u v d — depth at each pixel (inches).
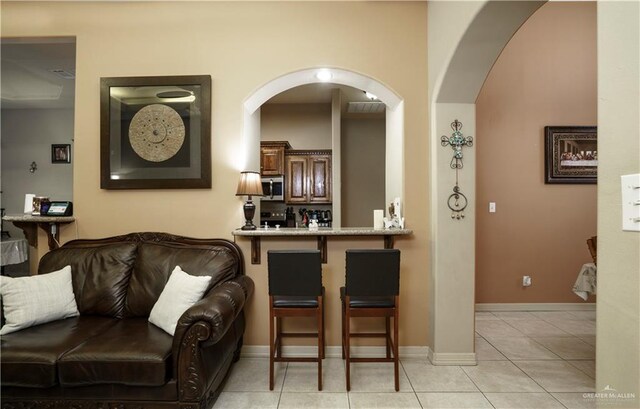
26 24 106.8
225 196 105.9
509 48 149.9
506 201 149.9
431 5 102.7
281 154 201.0
